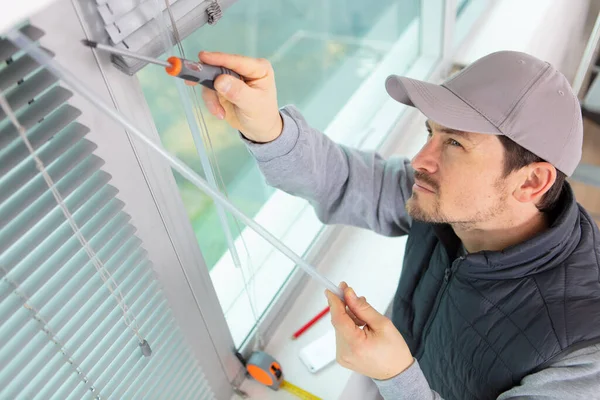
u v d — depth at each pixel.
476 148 0.78
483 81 0.78
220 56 0.61
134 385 0.72
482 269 0.86
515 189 0.81
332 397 1.02
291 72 1.21
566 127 0.77
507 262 0.83
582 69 1.46
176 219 0.72
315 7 1.19
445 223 0.97
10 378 0.52
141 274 0.66
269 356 1.03
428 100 0.78
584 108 1.72
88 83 0.52
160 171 0.65
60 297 0.56
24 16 0.32
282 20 1.12
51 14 0.46
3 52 0.42
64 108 0.50
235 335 1.04
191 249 0.78
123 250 0.63
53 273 0.53
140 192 0.64
